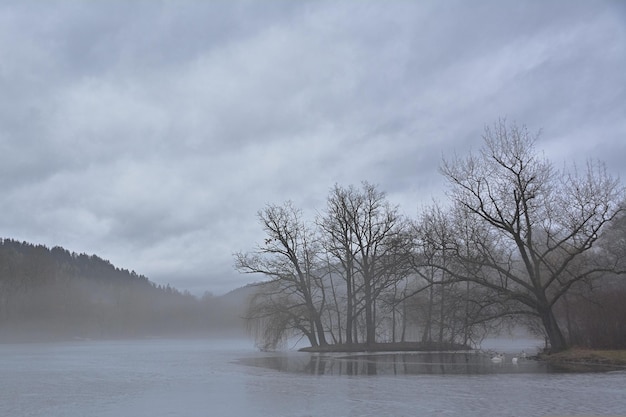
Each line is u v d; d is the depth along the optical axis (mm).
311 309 58000
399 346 54469
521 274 47375
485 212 38844
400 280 54219
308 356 48188
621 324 36594
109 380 27938
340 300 61406
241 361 42688
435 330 57781
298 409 17000
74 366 39938
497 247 44344
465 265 41312
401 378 26109
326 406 17500
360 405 17547
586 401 17516
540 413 15359
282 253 58062
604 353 34188
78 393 22297
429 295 55969
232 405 18141
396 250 50812
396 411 16203
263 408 17344
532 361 36156
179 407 17938
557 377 24953
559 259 42750
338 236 56094
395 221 55031
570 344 39219
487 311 41938
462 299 41969
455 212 41469
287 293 58562
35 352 71312
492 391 20359
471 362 37062
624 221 40500
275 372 31219
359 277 60688
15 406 18641
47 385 25625
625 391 19859
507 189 38312
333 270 58844
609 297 37812
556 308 43469
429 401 18141
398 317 64688
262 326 60688
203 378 28094
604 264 40219
